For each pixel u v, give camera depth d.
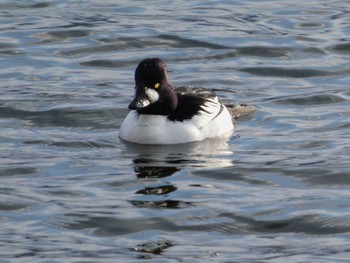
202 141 17.55
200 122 17.59
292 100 19.55
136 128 17.45
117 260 13.25
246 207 14.76
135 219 14.38
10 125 18.38
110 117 18.77
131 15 24.09
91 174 16.05
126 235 13.98
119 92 20.02
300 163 16.41
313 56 21.94
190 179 15.84
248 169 16.22
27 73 21.06
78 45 22.47
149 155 16.91
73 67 21.47
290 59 21.84
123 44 22.55
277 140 17.53
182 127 17.47
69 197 15.14
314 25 23.48
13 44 22.45
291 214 14.52
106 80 20.75
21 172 16.16
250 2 25.00
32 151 17.06
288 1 25.06
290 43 22.47
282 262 13.20
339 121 18.42
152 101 17.20
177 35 22.86
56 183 15.69
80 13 24.17
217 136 17.75
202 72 21.20
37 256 13.37
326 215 14.46
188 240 13.85
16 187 15.55
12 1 24.84
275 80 20.81
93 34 22.95
